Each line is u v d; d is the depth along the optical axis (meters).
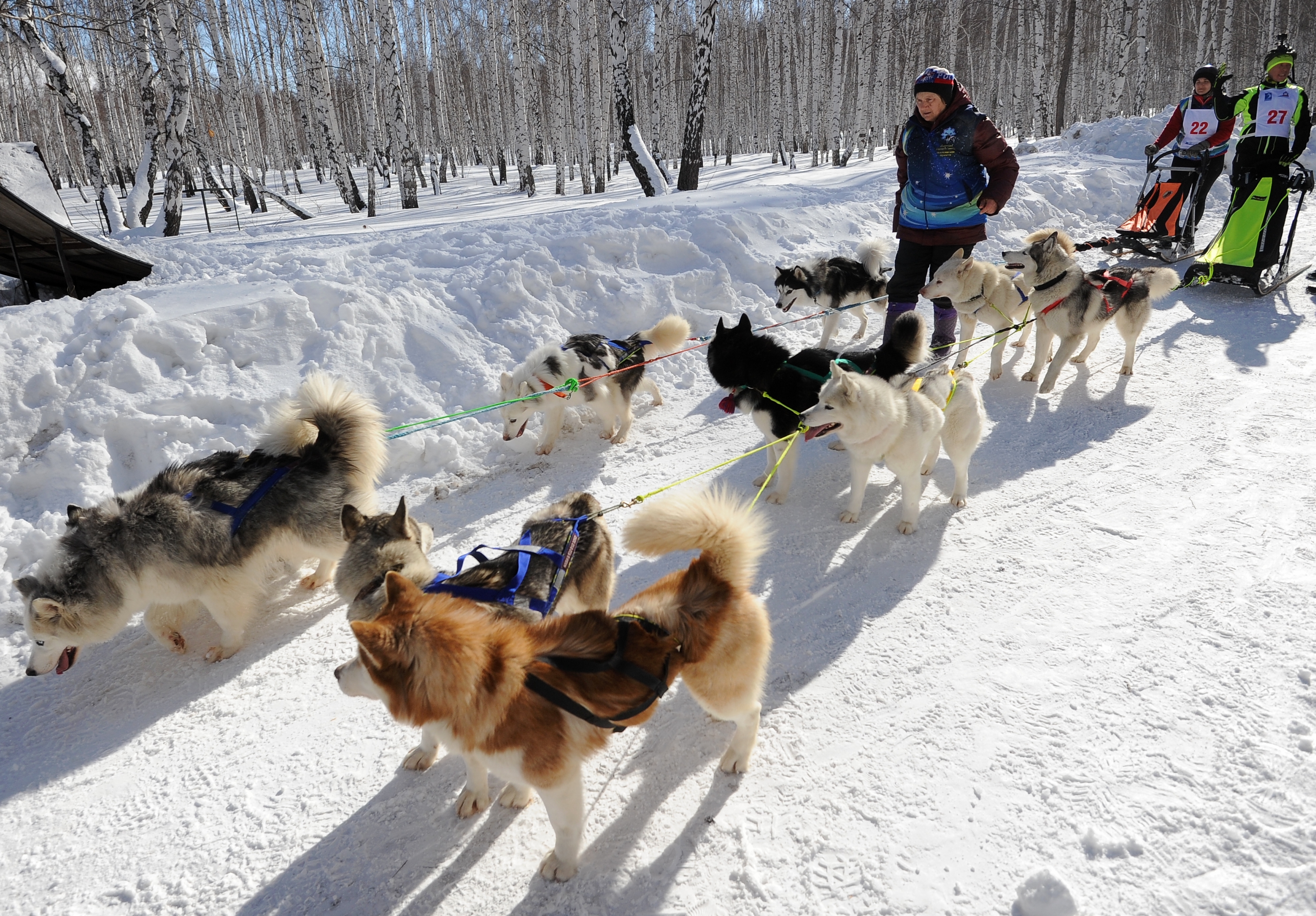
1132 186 11.66
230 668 3.68
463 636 2.18
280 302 6.26
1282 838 2.27
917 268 6.28
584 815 2.52
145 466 5.20
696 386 6.62
